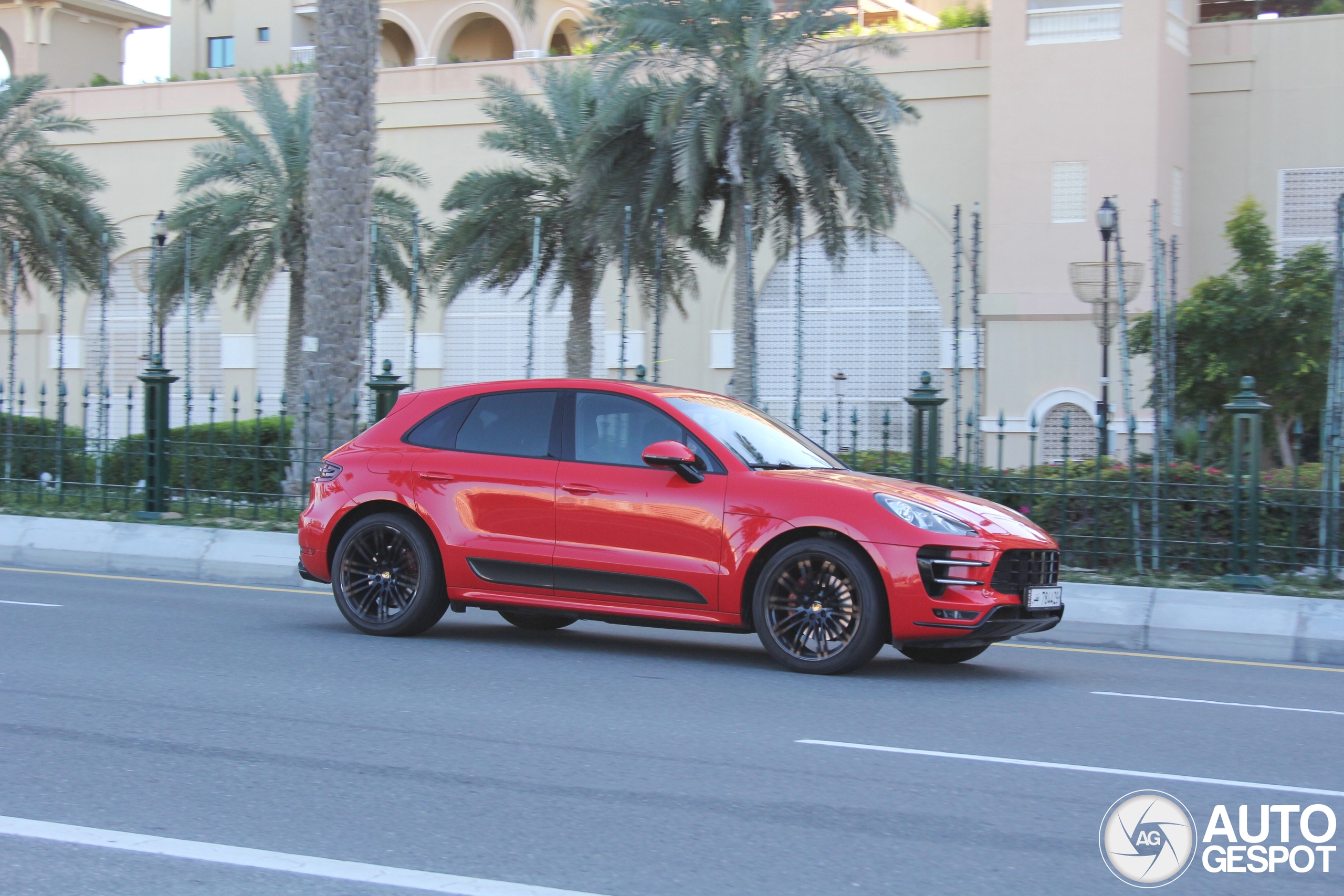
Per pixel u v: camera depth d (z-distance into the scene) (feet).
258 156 83.10
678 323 102.78
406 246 89.20
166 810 14.75
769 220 68.13
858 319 97.96
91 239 91.04
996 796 16.22
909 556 23.72
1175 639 31.27
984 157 94.22
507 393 27.81
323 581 28.86
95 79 132.98
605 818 14.84
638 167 65.77
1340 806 16.25
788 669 25.04
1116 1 87.40
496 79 78.54
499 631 29.99
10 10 152.15
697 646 28.78
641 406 26.48
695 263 101.65
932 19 137.69
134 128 120.37
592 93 74.84
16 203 87.40
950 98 95.14
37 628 27.68
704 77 64.75
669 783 16.40
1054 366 88.63
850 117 63.57
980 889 12.83
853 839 14.32
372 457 28.45
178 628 28.25
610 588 25.70
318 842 13.74
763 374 100.83
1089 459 45.62
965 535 23.89
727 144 63.26
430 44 136.67
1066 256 87.97
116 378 122.11
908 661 27.37
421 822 14.52
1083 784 16.90
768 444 26.96
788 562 24.56
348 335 51.55
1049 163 88.43
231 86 117.39
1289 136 92.07
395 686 22.26
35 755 17.03
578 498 26.04
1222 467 66.08
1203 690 24.97
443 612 28.04
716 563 24.82
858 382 98.02
